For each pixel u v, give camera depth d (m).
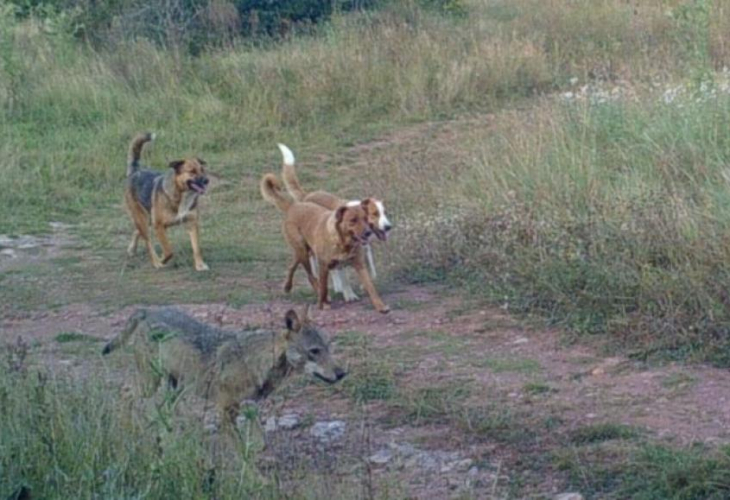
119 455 6.86
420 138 19.67
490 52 22.56
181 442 6.96
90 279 13.23
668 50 19.84
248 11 25.45
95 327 11.32
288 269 12.81
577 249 10.80
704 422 8.05
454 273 11.96
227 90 21.77
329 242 11.30
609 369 9.19
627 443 7.79
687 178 12.33
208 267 13.56
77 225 16.03
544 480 7.47
